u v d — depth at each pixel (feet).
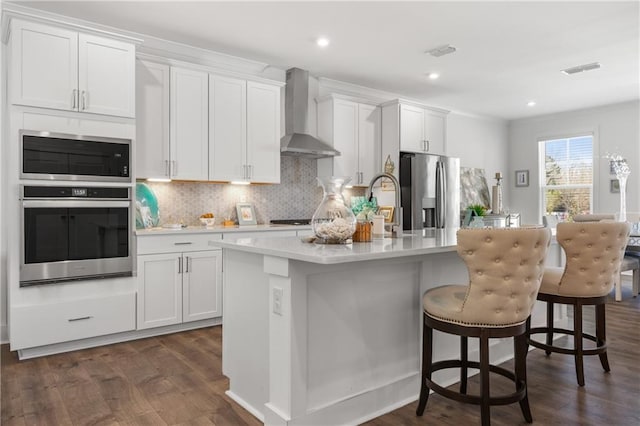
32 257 9.68
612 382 8.26
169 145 12.53
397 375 7.65
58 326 9.96
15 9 9.79
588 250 8.13
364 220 7.82
